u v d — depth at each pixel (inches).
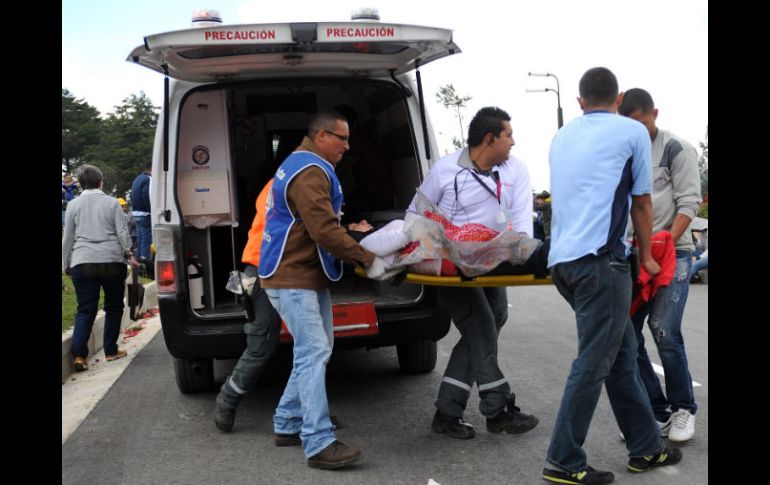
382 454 182.1
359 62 216.1
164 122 211.2
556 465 155.9
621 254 150.9
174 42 189.0
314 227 168.6
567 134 157.9
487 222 176.7
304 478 168.4
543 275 166.1
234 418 205.8
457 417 192.1
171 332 207.8
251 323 194.7
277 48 199.6
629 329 159.0
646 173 152.2
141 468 178.7
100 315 343.3
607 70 156.4
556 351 292.2
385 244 170.1
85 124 3110.2
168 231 207.9
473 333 188.9
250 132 290.0
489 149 174.2
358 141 273.7
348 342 209.9
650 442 162.7
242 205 286.4
